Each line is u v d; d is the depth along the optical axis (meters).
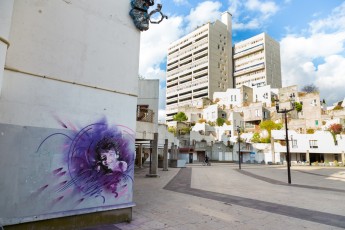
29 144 4.92
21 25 5.12
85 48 5.99
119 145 6.29
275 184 14.78
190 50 111.62
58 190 5.19
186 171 23.31
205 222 6.23
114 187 6.05
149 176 17.17
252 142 52.41
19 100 4.91
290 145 48.53
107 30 6.46
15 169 4.71
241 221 6.38
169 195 10.03
